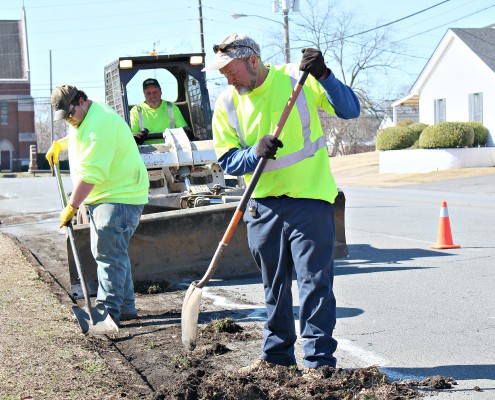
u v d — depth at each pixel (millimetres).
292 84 4469
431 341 5590
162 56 9680
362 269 8727
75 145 6004
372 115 64938
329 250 4461
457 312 6480
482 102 31578
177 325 6211
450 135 29547
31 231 13938
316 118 4500
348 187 27125
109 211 6125
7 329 5785
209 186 9547
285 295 4598
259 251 4594
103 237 6152
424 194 21828
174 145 9297
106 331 5848
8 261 9383
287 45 34188
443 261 9062
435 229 12453
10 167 71062
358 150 67312
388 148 32938
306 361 4512
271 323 4637
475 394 4367
